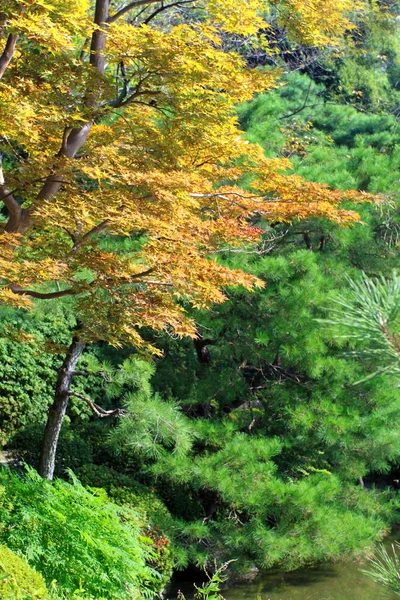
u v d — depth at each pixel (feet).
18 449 35.94
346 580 34.01
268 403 37.78
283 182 27.20
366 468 36.50
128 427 31.48
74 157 26.08
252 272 33.73
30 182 23.73
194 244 24.23
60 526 19.13
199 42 23.65
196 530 31.45
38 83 25.27
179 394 38.99
